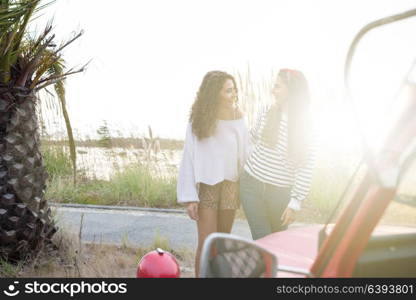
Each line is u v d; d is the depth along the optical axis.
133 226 7.56
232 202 4.29
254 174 4.06
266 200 4.06
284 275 2.05
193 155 4.21
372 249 1.92
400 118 1.60
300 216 8.27
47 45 5.45
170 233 7.21
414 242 1.98
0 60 5.30
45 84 5.74
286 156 4.00
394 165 1.60
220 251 1.96
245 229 7.48
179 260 6.07
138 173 10.14
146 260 3.58
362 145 1.55
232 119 4.25
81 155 12.24
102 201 9.52
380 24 1.65
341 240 1.67
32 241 5.62
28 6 5.07
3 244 5.48
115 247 6.38
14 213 5.47
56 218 7.10
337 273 1.67
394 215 7.20
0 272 5.23
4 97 5.41
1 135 5.46
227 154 4.20
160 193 9.56
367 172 1.63
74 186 9.91
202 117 4.09
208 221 4.22
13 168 5.44
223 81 4.13
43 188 5.77
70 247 5.98
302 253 2.41
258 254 1.89
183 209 9.05
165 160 11.45
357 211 1.62
